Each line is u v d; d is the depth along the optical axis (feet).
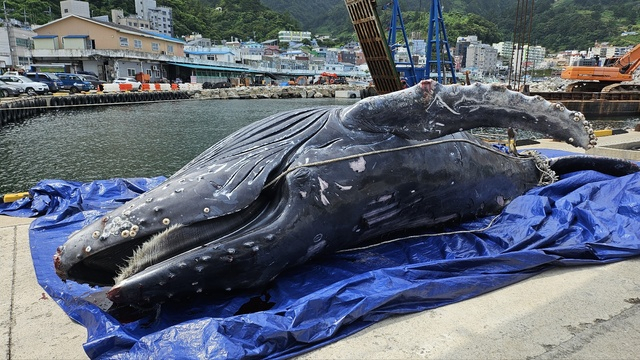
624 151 29.94
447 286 11.48
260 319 9.81
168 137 59.67
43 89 110.83
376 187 12.89
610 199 17.40
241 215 11.67
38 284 13.26
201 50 306.76
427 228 15.72
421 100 12.85
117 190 21.49
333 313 10.42
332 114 13.33
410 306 11.10
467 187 15.44
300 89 196.13
